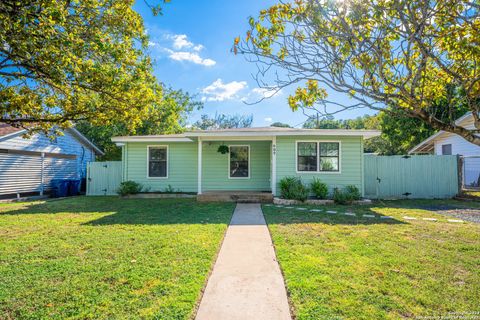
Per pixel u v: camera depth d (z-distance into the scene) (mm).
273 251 4062
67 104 6805
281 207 8375
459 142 12586
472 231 5168
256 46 2361
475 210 7723
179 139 11414
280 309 2455
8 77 5887
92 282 2986
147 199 10727
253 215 6992
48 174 13391
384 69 2229
